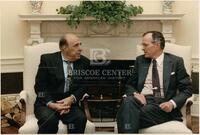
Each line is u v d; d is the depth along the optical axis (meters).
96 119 2.89
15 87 3.59
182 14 3.49
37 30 3.53
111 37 3.43
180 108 2.44
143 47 2.56
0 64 3.55
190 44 3.55
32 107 2.64
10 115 3.21
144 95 2.46
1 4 3.55
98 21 3.40
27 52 2.71
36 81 2.55
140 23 3.50
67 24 3.50
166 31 3.55
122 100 2.47
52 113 2.38
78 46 2.60
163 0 3.59
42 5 3.61
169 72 2.48
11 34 3.60
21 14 3.60
